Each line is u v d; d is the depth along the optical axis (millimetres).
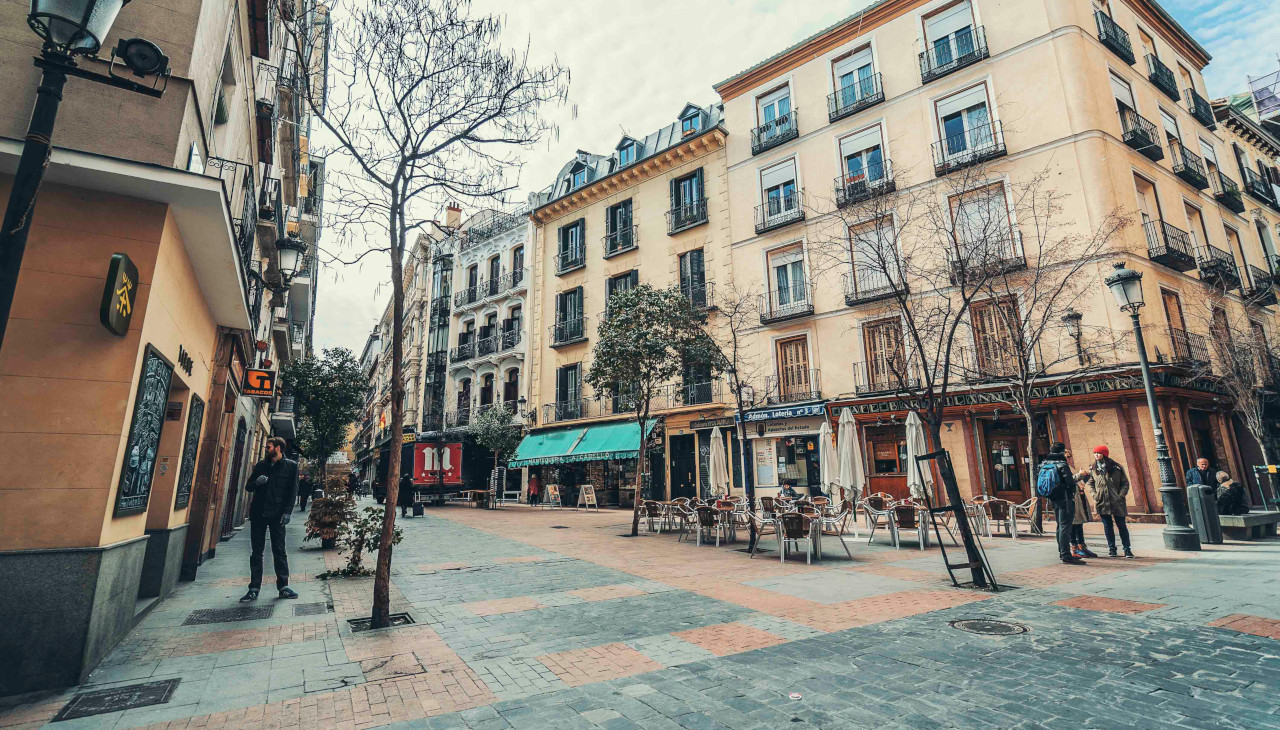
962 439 16062
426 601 6445
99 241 4453
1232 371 15156
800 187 20594
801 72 21344
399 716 3342
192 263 6066
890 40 19203
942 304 16250
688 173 24375
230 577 8125
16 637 3707
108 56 4754
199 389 7367
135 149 4707
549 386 28234
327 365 27172
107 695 3674
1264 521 9984
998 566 8188
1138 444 13758
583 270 27844
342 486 11805
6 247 2648
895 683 3695
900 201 17625
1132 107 17062
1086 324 14469
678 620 5492
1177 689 3457
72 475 4039
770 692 3604
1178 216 17359
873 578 7555
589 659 4344
